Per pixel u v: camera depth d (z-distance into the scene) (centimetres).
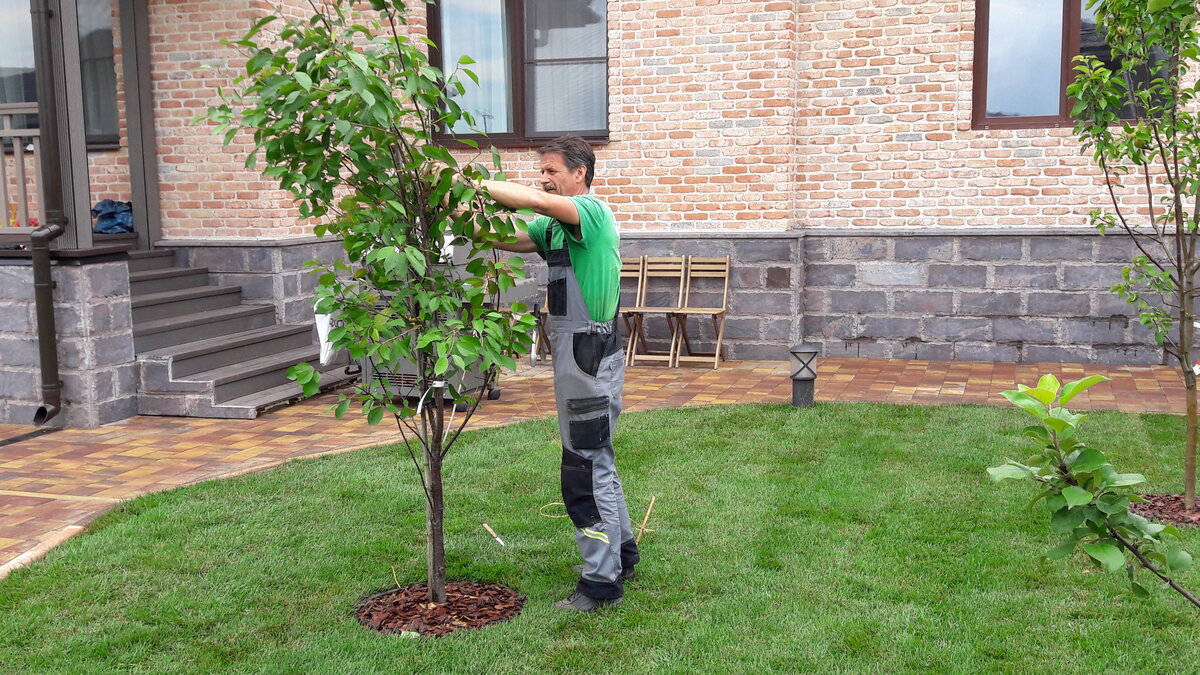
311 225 926
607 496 369
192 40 855
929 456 570
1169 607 362
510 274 352
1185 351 468
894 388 786
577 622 360
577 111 982
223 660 334
